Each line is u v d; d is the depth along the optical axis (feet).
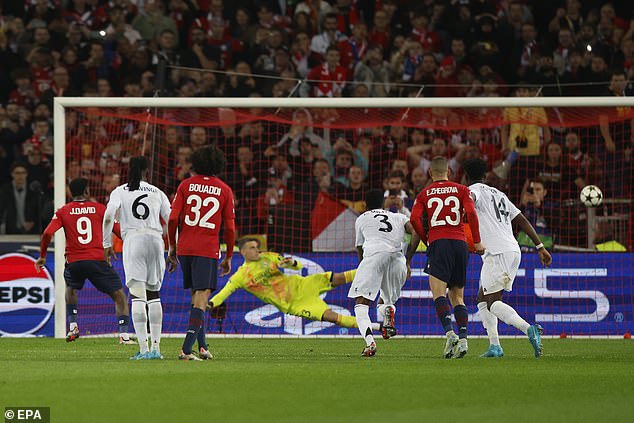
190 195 106.01
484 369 96.68
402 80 222.69
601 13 230.89
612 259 162.40
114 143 198.49
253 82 215.92
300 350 130.00
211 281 106.83
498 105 157.79
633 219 184.14
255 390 77.30
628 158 196.13
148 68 217.77
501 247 114.73
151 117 170.60
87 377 86.43
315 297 146.72
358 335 160.15
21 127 209.87
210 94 210.59
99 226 140.46
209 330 161.48
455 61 224.53
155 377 86.43
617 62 224.12
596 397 74.08
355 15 235.81
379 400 71.72
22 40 225.15
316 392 76.13
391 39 230.27
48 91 211.41
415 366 99.91
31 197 193.88
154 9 228.84
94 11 231.09
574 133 198.59
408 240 160.15
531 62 223.71
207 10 233.35
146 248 109.19
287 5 237.25
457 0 235.61
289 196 193.26
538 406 69.05
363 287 120.06
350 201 184.34
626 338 158.40
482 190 116.47
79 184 140.46
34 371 92.43
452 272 112.57
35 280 161.38
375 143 202.28
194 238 106.11
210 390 77.20
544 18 236.43
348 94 218.59
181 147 195.11
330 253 162.71
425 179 187.01
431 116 207.41
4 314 160.97
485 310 118.11
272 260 146.41
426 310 161.07
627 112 197.06
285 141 206.39
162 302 160.35
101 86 213.25
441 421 62.13
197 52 221.25
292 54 226.38
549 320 161.68
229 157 202.80
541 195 177.88
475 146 202.49
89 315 161.27
